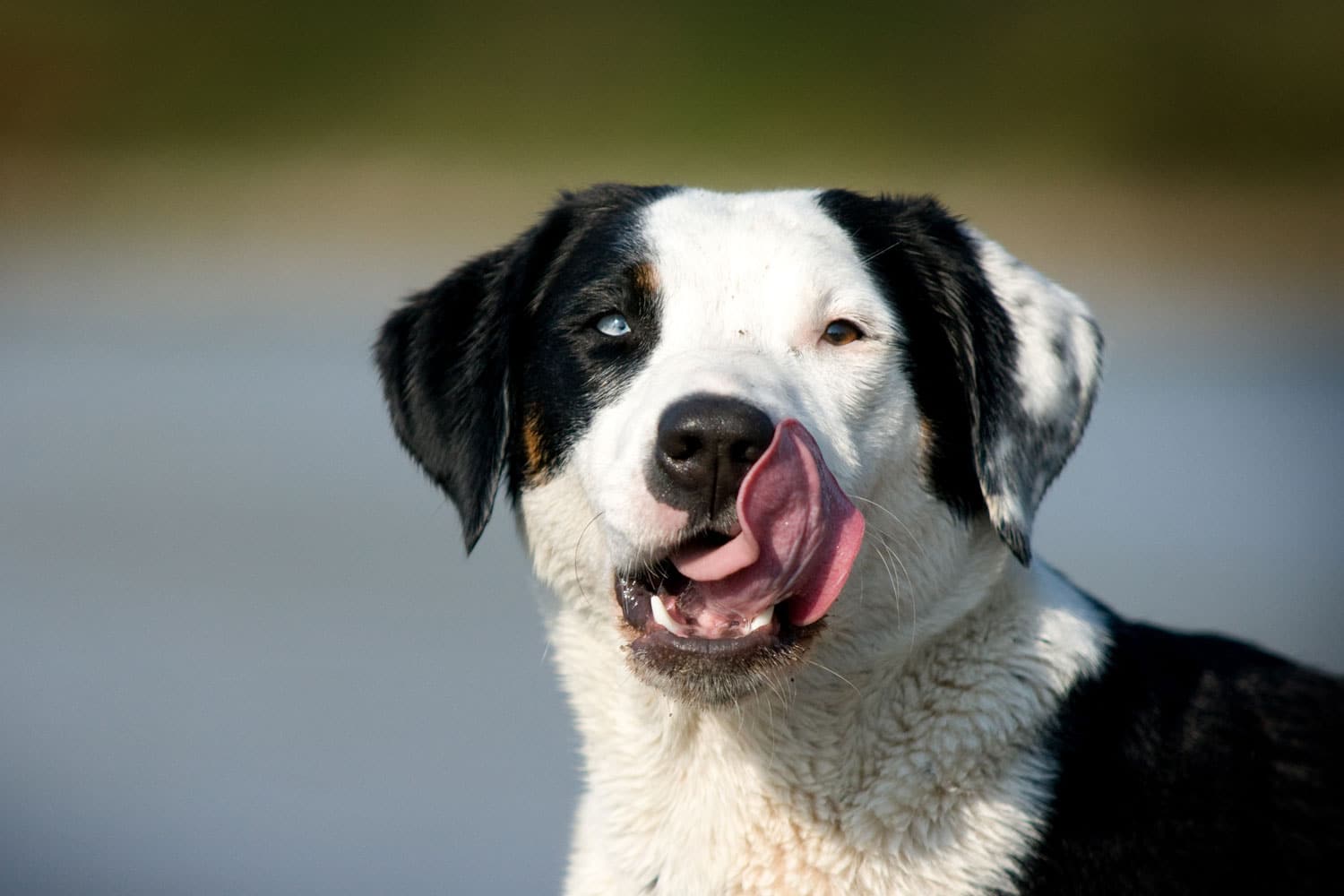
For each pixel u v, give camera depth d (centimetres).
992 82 5322
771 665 688
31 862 1100
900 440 757
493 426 798
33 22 5912
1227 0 5550
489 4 6006
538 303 811
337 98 5500
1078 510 1923
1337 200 4638
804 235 775
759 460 654
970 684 736
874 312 759
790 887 744
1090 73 5422
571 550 774
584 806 835
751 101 5281
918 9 5847
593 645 785
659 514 679
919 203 832
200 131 5394
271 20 5862
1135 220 4475
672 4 6050
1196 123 5056
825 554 674
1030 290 812
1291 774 755
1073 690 746
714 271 757
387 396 849
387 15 6028
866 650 735
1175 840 725
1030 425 788
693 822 759
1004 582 762
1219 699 770
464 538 794
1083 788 731
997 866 720
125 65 5628
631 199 825
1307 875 733
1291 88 5288
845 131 5112
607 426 743
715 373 690
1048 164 4841
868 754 736
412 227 4594
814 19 5766
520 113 5316
